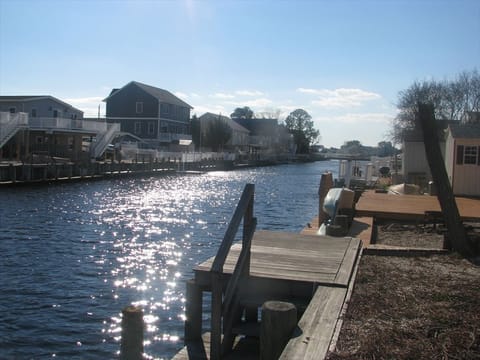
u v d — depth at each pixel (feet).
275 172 225.97
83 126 144.56
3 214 71.82
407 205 47.16
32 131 139.03
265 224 71.82
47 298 34.24
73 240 54.80
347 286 18.01
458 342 13.79
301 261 21.04
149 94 222.48
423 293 18.47
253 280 18.70
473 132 62.28
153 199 100.37
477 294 18.34
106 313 31.76
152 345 26.86
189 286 18.92
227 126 267.39
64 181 126.52
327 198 36.88
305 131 434.71
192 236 59.93
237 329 18.31
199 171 196.54
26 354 25.73
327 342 13.39
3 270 41.04
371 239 34.81
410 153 98.89
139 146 217.97
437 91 188.34
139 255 48.39
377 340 13.67
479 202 52.85
